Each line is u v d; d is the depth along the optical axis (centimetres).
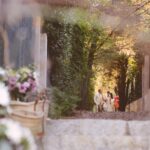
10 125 421
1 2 812
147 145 687
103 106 2361
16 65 907
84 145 688
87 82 2238
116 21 1969
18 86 771
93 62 2673
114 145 689
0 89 567
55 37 1514
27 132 437
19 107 688
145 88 1817
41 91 820
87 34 2336
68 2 1379
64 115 1274
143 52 2020
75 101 1306
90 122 856
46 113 827
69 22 1584
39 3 1009
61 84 1562
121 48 2614
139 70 2397
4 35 826
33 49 1012
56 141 691
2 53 852
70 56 1677
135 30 1991
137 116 1371
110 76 3059
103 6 1880
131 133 760
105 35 2452
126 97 2886
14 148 414
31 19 974
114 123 844
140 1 1936
